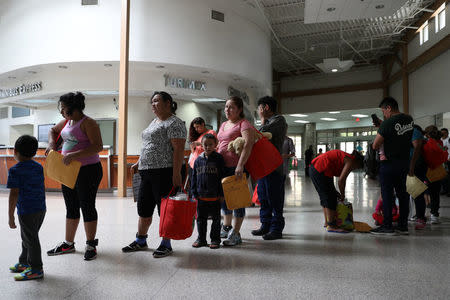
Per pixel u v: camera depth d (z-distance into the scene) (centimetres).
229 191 314
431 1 1353
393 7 1063
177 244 337
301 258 287
